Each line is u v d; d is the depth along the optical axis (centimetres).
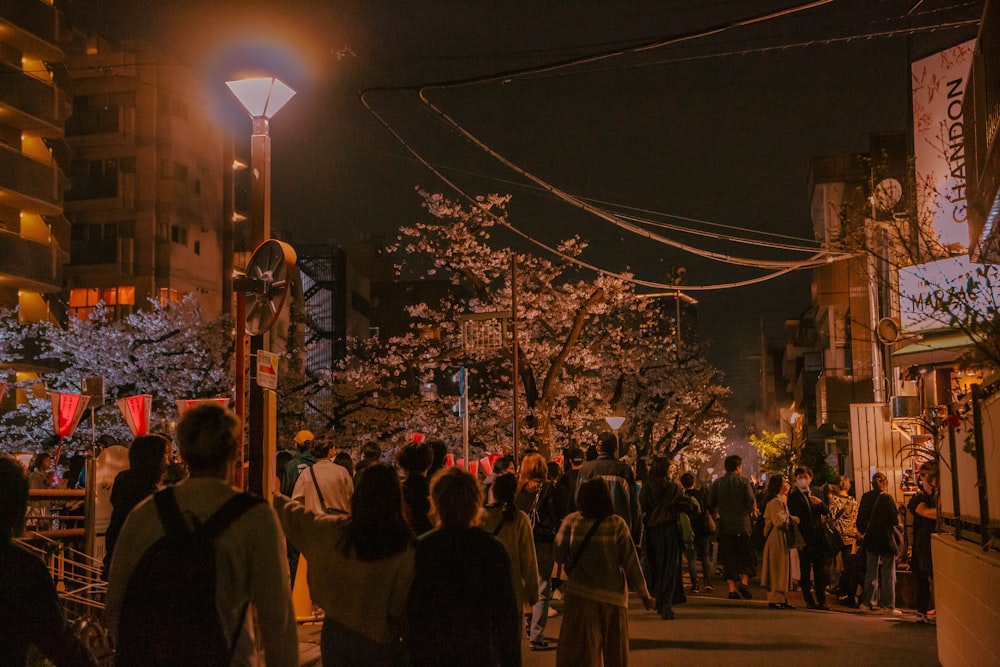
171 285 4503
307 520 472
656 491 1279
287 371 4291
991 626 638
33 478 1305
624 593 738
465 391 2428
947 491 932
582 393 3612
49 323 3619
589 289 3378
